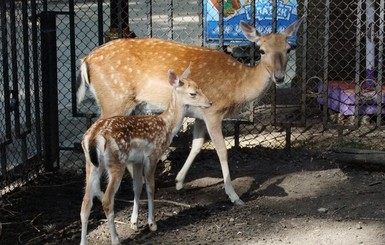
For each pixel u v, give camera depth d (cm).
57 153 798
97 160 564
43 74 787
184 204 693
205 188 746
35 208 686
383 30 877
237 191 733
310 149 838
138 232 624
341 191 723
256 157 821
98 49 729
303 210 675
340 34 965
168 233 622
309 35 962
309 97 942
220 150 705
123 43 725
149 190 620
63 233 623
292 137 873
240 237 611
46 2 795
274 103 830
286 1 969
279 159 816
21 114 859
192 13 2016
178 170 800
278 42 704
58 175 788
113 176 582
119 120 595
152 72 713
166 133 627
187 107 642
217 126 708
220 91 712
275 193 724
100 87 722
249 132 889
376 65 918
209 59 718
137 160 607
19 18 812
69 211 680
